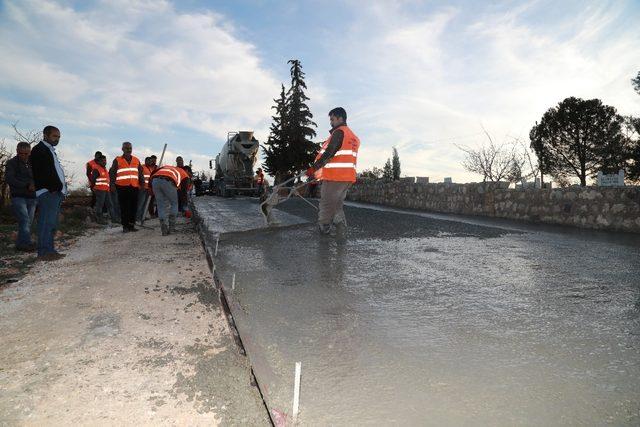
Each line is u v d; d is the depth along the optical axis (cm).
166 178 863
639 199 786
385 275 454
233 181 2750
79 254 666
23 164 706
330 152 688
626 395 207
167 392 228
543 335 283
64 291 434
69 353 281
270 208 845
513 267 487
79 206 1433
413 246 637
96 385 237
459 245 643
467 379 225
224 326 324
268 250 614
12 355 281
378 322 312
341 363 246
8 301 405
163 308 370
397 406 201
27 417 208
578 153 3450
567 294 377
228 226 970
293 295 383
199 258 595
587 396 207
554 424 185
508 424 186
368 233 786
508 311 333
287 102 4850
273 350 265
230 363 259
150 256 624
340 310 340
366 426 186
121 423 201
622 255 554
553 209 979
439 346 268
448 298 370
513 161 1920
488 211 1212
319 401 206
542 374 229
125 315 354
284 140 4822
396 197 1834
